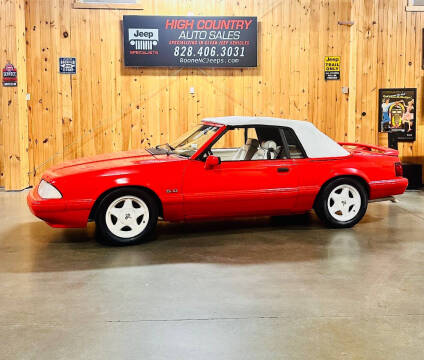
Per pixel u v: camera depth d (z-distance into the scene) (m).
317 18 9.28
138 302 3.93
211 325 3.50
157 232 6.17
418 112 9.58
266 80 9.31
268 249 5.41
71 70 8.98
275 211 6.06
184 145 6.25
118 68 9.05
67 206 5.33
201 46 9.09
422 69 9.52
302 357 3.06
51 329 3.45
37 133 9.08
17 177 8.86
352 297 4.03
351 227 6.36
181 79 9.16
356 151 6.59
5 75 8.61
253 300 3.96
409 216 7.01
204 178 5.70
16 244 5.64
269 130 6.06
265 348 3.17
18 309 3.80
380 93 9.46
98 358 3.05
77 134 9.12
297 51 9.31
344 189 6.26
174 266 4.84
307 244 5.60
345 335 3.35
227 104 9.30
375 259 5.05
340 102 9.47
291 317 3.64
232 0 9.12
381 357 3.07
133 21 8.89
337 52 9.38
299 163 6.03
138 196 5.54
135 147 9.23
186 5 9.04
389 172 6.39
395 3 9.35
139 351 3.13
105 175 5.40
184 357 3.06
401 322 3.55
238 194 5.81
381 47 9.42
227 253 5.27
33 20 8.87
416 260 5.02
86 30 8.94
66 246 5.55
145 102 9.15
